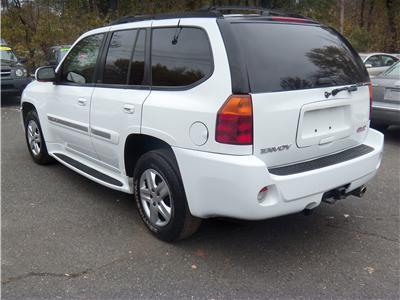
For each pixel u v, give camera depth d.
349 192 3.71
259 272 3.38
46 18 19.30
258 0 21.88
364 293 3.12
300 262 3.53
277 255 3.64
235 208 3.14
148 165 3.75
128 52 4.11
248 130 3.07
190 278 3.29
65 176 5.58
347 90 3.68
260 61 3.21
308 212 3.47
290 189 3.16
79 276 3.30
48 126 5.54
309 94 3.38
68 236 3.93
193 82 3.38
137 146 4.08
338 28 26.14
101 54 4.49
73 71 4.97
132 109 3.83
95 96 4.40
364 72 4.07
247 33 3.27
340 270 3.42
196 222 3.61
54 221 4.25
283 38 3.44
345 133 3.77
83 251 3.67
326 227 4.17
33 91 5.83
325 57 3.65
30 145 6.15
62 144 5.43
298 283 3.24
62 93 5.05
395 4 29.59
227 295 3.08
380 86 7.32
